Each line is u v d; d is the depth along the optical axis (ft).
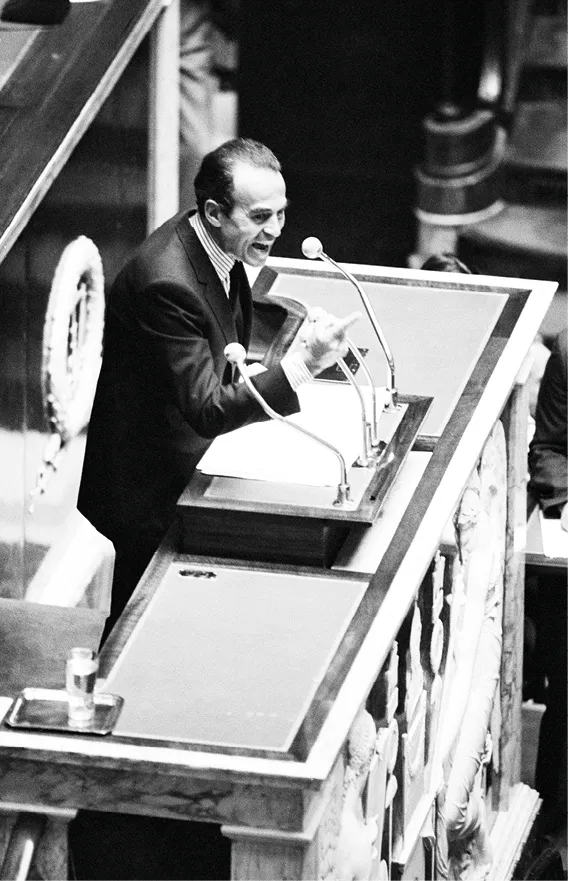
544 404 42.91
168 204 51.24
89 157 44.60
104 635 31.96
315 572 29.73
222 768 25.70
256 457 30.96
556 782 42.22
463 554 33.96
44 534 40.86
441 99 68.74
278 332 34.76
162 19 49.52
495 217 69.51
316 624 28.66
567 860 40.88
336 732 26.55
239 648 28.17
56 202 41.73
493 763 38.01
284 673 27.68
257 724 26.68
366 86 68.80
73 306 41.93
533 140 68.90
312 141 69.51
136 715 26.78
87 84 42.68
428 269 44.42
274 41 68.23
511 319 36.27
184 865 26.84
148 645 28.22
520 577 38.06
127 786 26.21
